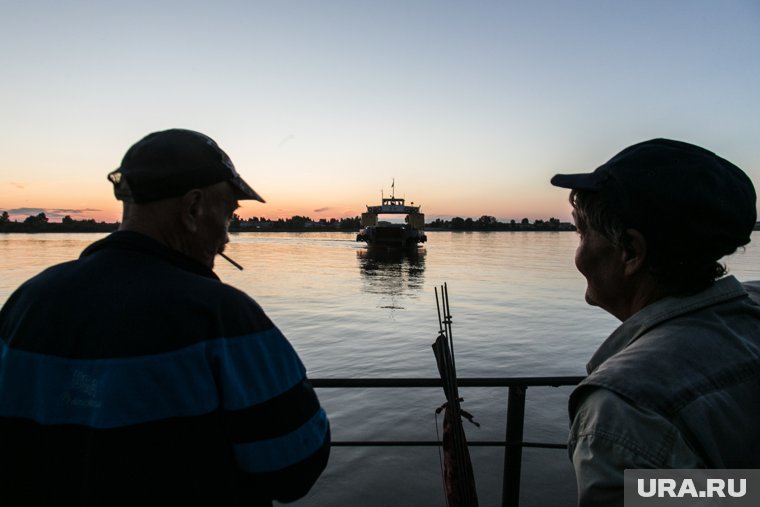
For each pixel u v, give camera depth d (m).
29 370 1.12
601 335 14.77
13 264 41.75
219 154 1.36
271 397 1.17
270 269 41.38
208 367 1.10
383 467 5.71
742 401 0.91
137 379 1.06
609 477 0.87
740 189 1.03
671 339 0.98
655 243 1.03
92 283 1.15
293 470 1.18
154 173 1.23
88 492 1.04
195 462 1.08
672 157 1.05
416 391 8.40
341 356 12.17
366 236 64.12
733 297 1.05
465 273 38.59
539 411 7.39
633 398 0.90
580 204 1.21
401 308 20.78
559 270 41.41
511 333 15.12
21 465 1.12
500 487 5.26
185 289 1.15
